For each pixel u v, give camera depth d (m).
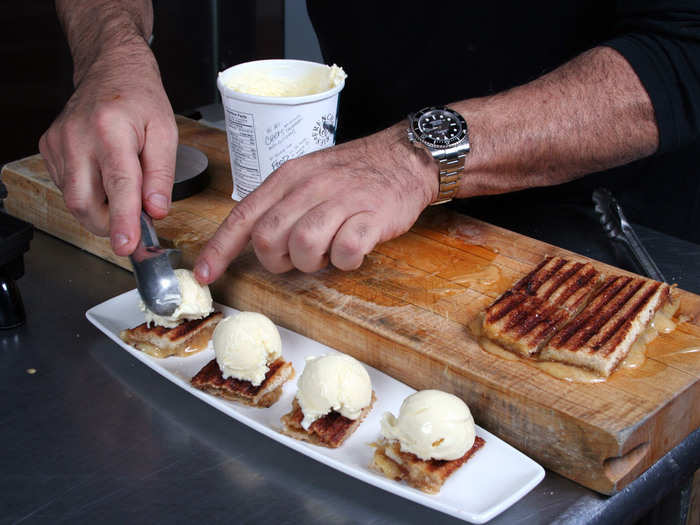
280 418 0.90
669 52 1.12
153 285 0.99
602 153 1.16
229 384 0.93
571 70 1.18
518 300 0.99
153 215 1.06
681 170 1.68
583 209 1.45
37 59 2.52
